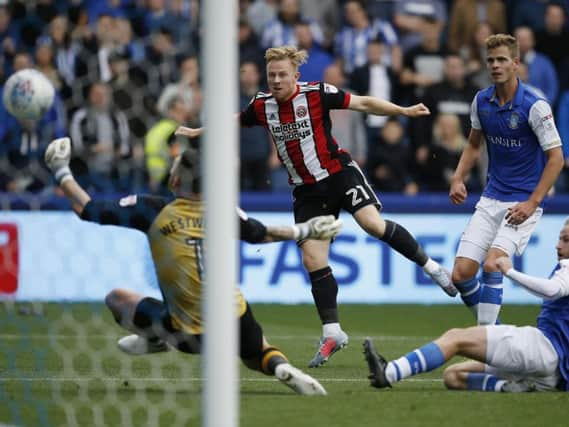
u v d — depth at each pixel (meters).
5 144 33.94
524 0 43.72
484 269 23.64
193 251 17.80
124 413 17.23
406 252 24.16
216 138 12.94
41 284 31.17
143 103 35.50
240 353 18.47
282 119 23.72
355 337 29.38
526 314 34.88
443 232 37.81
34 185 33.75
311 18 45.00
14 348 25.22
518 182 23.77
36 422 16.58
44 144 34.16
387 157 39.66
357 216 23.94
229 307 13.01
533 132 23.25
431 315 34.62
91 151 34.97
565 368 18.91
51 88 24.70
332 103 23.61
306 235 16.75
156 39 36.91
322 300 23.16
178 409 17.55
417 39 44.25
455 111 40.03
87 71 35.31
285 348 26.66
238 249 37.06
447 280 24.70
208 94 12.97
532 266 37.72
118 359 23.31
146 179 35.25
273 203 37.03
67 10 35.91
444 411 17.45
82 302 30.97
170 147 33.62
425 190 40.22
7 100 24.58
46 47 35.00
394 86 41.09
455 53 42.41
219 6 12.87
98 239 30.50
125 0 37.72
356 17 42.88
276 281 37.31
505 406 17.94
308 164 23.88
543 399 18.58
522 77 41.16
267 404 17.88
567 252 19.53
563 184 41.56
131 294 18.88
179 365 22.42
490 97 23.58
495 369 19.44
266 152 38.97
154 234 17.84
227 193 12.98
